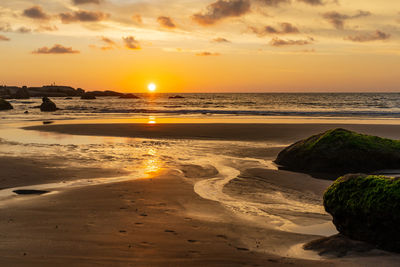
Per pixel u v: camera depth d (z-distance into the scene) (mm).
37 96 186875
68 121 34969
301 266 4574
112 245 5324
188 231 6172
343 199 5582
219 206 8039
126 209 7551
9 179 10695
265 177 11391
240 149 17328
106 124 29953
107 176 11281
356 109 58281
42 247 5164
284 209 7910
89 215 7047
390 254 4930
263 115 44281
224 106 73750
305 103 87875
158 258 4828
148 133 23891
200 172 12039
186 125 28922
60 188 9555
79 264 4523
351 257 4902
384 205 5043
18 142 19594
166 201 8344
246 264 4656
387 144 12766
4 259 4641
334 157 12453
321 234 6191
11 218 6766
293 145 13805
